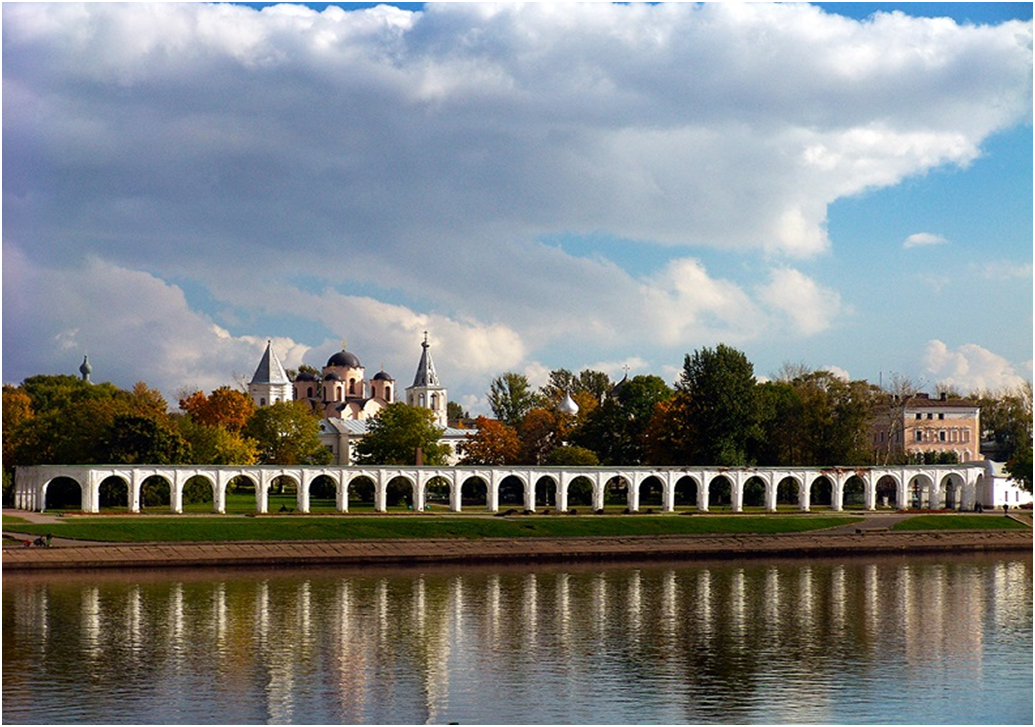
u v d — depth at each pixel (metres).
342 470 153.75
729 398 171.25
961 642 81.25
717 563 125.50
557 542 131.50
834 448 179.25
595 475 161.38
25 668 71.50
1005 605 96.44
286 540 125.12
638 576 113.56
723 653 77.38
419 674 71.25
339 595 99.06
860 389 186.75
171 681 68.88
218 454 177.88
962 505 170.75
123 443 159.12
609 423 197.25
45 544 116.06
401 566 119.94
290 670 71.88
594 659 75.44
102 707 63.47
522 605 94.88
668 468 163.38
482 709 63.81
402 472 156.25
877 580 111.38
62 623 84.75
